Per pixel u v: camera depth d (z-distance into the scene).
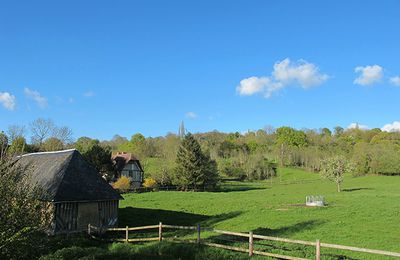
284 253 19.42
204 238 24.11
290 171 116.19
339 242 22.75
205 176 75.56
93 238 26.92
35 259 17.39
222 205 46.34
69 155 32.81
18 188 17.11
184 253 20.38
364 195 52.66
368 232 25.91
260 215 36.09
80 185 30.64
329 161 68.50
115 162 83.69
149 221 35.84
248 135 174.62
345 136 154.88
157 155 119.00
